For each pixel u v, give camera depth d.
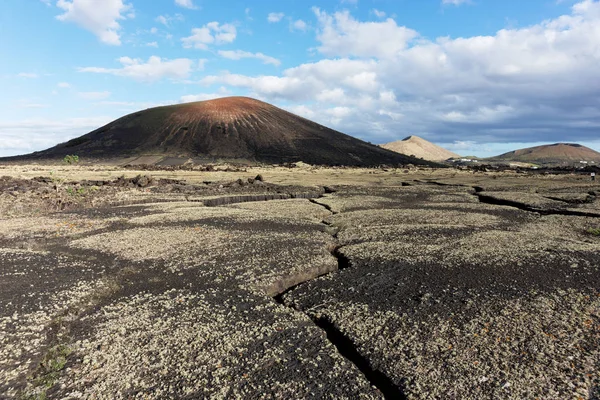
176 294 8.95
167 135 131.75
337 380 5.77
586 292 8.93
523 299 8.54
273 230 16.03
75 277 9.98
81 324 7.45
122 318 7.68
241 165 101.44
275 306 8.33
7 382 5.65
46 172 53.38
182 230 15.77
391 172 73.62
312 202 26.38
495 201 27.67
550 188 36.72
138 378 5.76
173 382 5.67
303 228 16.62
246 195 29.03
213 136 131.50
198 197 27.81
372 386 5.63
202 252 12.38
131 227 16.62
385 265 11.09
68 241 14.27
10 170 60.00
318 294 9.03
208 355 6.36
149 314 7.86
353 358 6.54
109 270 10.66
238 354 6.42
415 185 42.06
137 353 6.42
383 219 19.03
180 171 63.56
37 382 5.67
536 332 7.05
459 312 7.91
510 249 12.77
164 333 7.09
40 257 11.74
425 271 10.51
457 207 23.70
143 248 12.87
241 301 8.55
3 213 20.59
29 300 8.40
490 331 7.10
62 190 28.33
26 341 6.73
